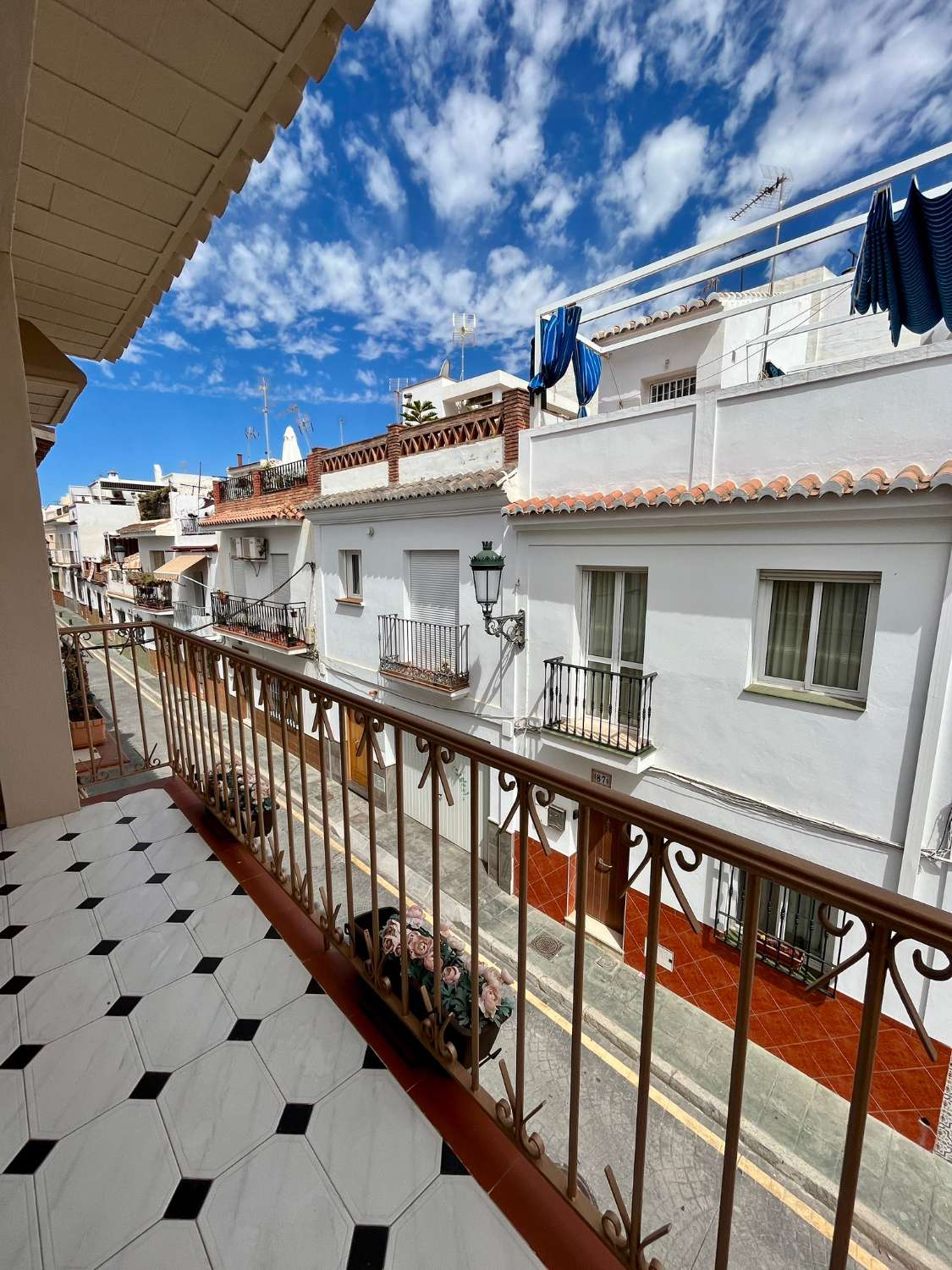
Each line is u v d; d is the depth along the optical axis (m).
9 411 2.79
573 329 7.16
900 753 4.63
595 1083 4.31
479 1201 1.37
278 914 2.40
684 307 10.30
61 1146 1.47
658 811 1.03
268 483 13.60
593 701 6.97
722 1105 4.50
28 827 3.07
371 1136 1.51
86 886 2.58
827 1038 5.01
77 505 31.00
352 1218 1.33
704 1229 3.20
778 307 10.74
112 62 1.76
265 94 1.90
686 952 6.00
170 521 19.19
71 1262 1.23
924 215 3.65
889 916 0.77
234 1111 1.58
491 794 8.07
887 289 4.27
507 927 6.79
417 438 9.30
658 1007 5.48
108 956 2.16
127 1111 1.57
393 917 2.22
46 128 2.04
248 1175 1.41
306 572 11.68
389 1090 1.65
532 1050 4.69
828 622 5.07
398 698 9.60
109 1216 1.32
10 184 1.91
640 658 6.45
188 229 2.69
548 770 1.22
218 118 2.02
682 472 5.94
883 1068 4.73
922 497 4.25
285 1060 1.73
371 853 1.82
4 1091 1.62
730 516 5.32
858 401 4.77
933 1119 4.36
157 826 3.09
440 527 8.44
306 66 1.81
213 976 2.06
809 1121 4.39
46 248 2.86
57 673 3.13
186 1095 1.62
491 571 6.90
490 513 7.68
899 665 4.58
